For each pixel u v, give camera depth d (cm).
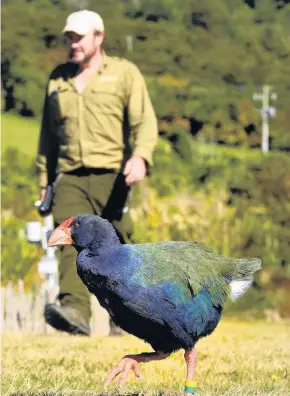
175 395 1164
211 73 9969
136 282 1079
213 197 4184
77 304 1759
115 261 1082
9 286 2286
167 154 5956
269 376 1395
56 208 1798
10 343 1731
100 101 1778
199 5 10675
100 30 1791
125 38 10181
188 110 8875
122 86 1786
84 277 1102
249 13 10719
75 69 1805
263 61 10144
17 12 8794
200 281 1109
